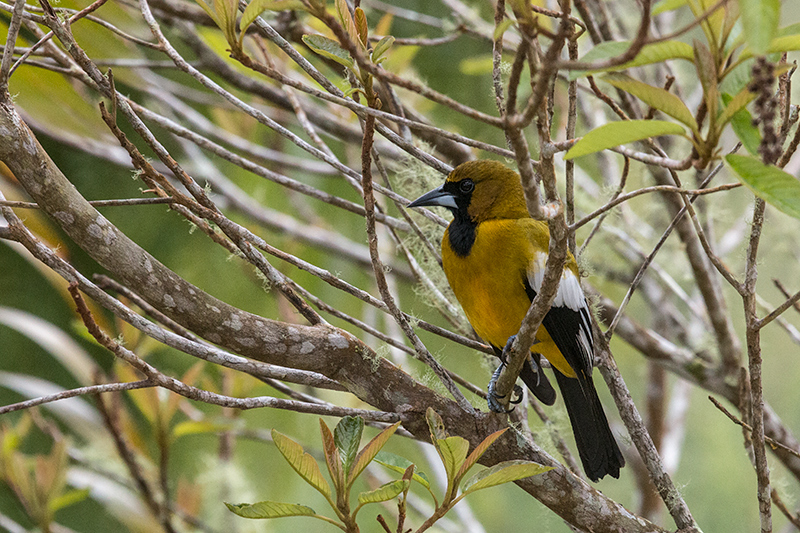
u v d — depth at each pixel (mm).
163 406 8492
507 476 4734
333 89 5656
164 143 11906
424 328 6633
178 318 5281
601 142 3781
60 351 9359
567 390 7617
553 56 3375
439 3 12125
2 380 9562
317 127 9844
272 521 11500
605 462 7066
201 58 9414
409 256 7371
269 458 11656
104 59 8992
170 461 11758
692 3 3635
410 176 8477
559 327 7090
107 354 11531
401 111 7477
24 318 9414
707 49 3627
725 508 15805
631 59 3201
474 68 9836
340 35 3469
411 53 9727
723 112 3604
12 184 9039
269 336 5484
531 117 3578
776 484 7383
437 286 8414
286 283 5719
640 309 15516
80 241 5012
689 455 16203
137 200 5242
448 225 7734
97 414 9930
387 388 5855
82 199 4984
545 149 4184
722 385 9453
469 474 13859
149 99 11352
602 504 6152
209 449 11875
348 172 6137
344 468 4688
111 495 9477
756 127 3686
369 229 5391
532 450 6059
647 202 12234
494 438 4664
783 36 3664
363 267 11680
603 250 10914
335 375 5773
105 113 5008
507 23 3592
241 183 12492
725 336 9109
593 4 8242
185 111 11273
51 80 8836
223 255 11539
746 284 5285
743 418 6727
